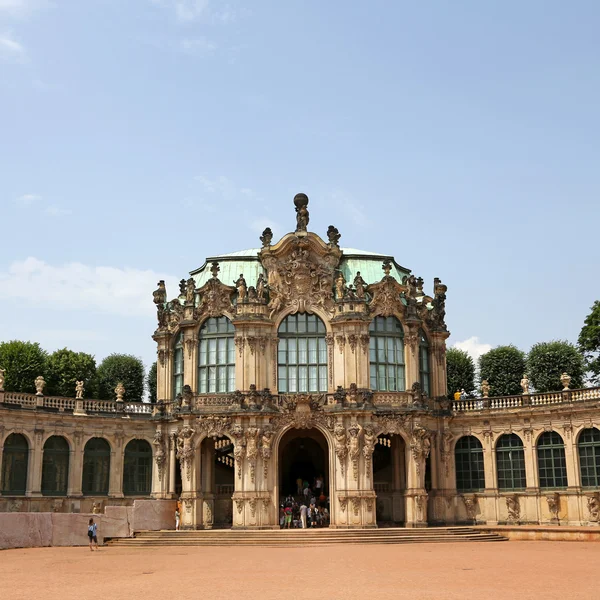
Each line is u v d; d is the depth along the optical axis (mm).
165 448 84188
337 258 84875
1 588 39188
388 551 59812
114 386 121188
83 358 112125
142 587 39000
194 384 82812
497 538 70000
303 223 84625
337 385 80938
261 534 70438
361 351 81062
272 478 79188
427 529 72625
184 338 84000
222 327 83562
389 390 82312
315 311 82688
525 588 36906
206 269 88312
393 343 83625
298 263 83062
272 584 39469
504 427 83000
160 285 88500
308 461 91000
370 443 79000
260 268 86438
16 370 104562
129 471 84625
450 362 119375
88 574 45375
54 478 79875
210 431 79875
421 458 80625
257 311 81750
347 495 77875
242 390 80438
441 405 85250
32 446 78188
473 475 84562
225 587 38531
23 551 62531
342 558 54000
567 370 108062
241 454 78938
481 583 38906
